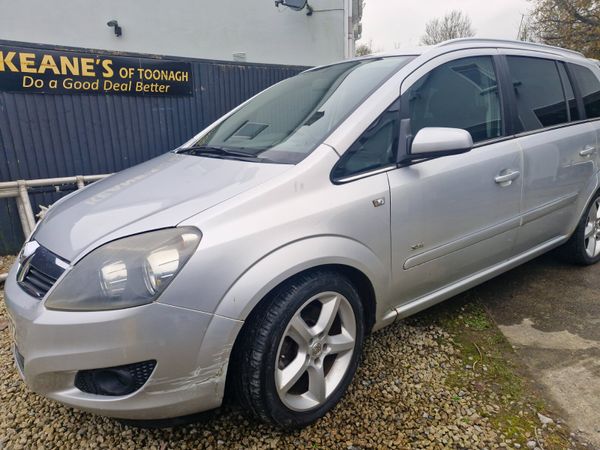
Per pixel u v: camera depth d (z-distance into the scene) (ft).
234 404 6.80
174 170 7.40
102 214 6.07
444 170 7.43
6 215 13.92
